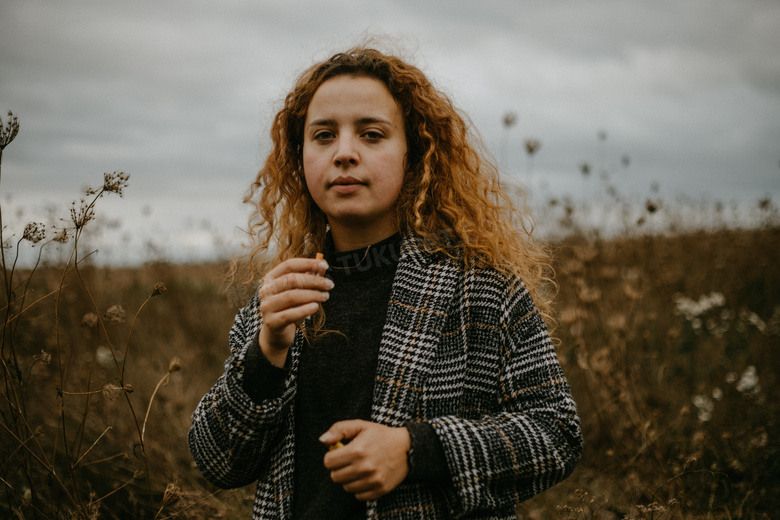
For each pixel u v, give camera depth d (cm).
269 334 113
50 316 386
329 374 124
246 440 115
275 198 168
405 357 116
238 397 114
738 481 243
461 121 154
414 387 114
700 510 223
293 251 159
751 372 315
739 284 482
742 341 400
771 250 518
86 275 441
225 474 123
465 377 119
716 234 553
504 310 122
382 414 113
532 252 160
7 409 244
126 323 451
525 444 109
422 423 108
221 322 489
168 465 263
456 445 106
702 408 297
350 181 125
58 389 166
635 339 372
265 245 172
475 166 164
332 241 150
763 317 440
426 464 104
